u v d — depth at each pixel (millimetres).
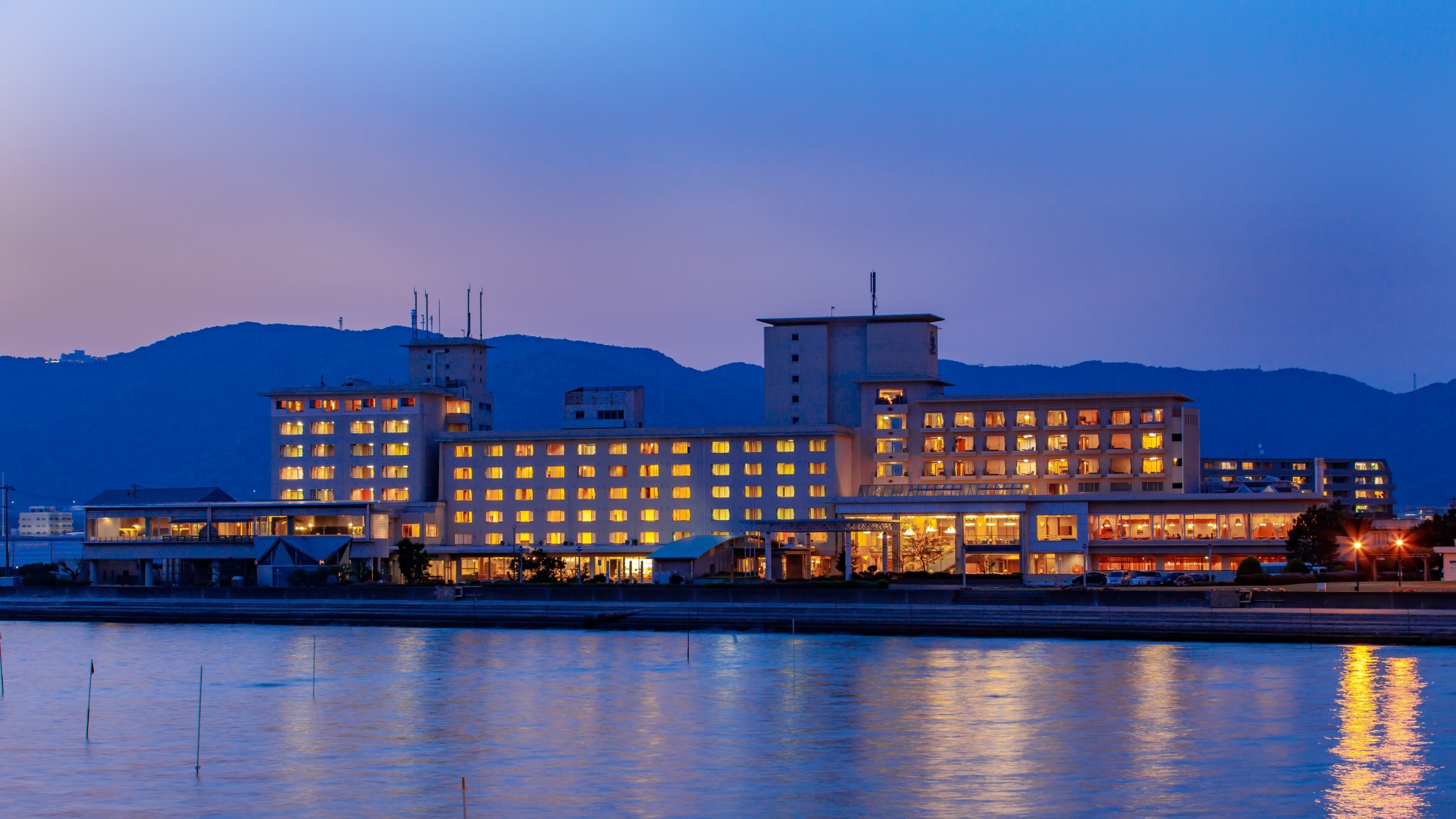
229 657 137375
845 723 99750
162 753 93312
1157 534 191500
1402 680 112312
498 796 80812
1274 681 113000
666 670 124500
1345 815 75062
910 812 76438
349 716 105312
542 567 197125
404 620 164000
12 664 133750
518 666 128125
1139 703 105000
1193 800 78062
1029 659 127812
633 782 83625
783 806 77812
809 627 151750
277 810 78312
